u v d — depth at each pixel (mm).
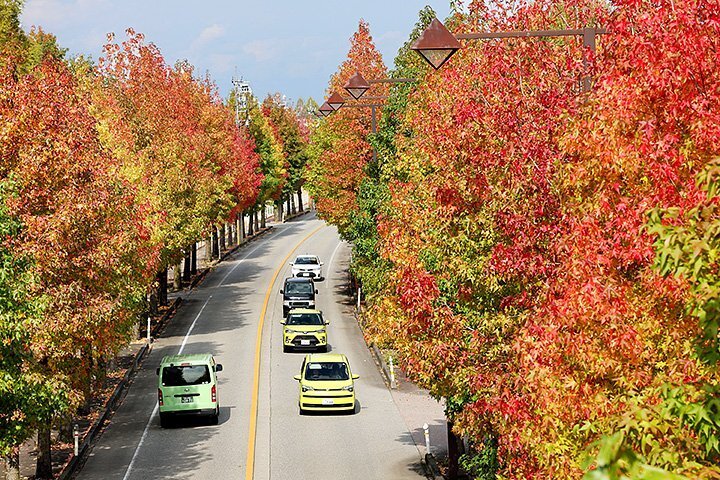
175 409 48250
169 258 76875
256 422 50000
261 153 156125
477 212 24750
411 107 42969
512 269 21312
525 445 18250
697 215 10922
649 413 11562
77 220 33938
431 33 22141
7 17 69188
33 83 36031
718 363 12922
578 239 16828
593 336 16594
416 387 59656
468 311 26203
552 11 30219
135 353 70500
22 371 26734
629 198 16625
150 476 39812
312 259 114188
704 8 15898
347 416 51625
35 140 33312
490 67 24734
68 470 39688
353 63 84688
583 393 16531
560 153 20266
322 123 98562
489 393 23172
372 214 59906
